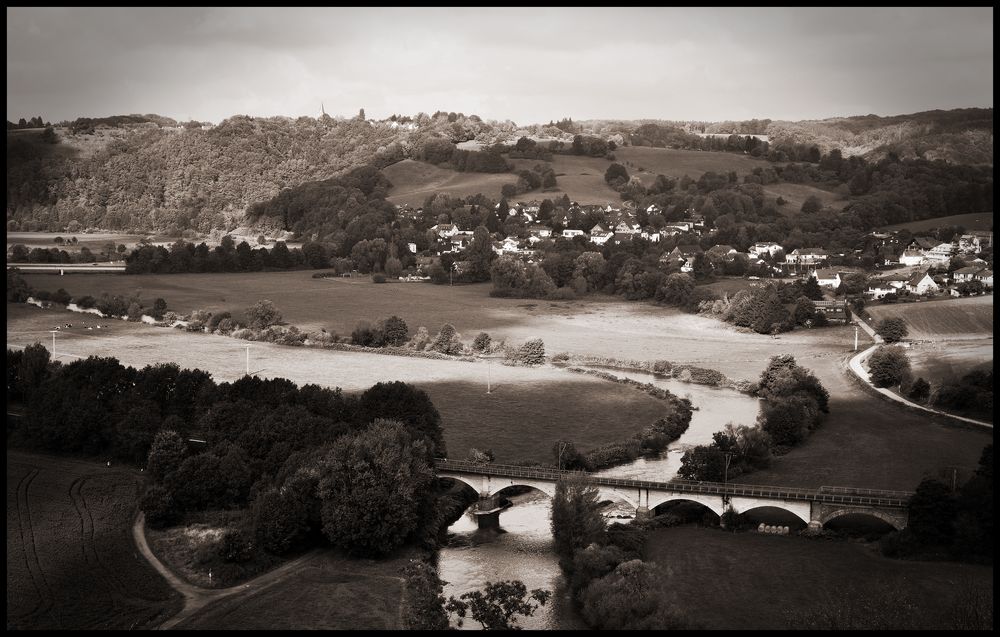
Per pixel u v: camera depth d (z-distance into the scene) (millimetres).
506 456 177500
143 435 170875
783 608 115812
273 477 153625
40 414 181500
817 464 171125
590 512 137375
